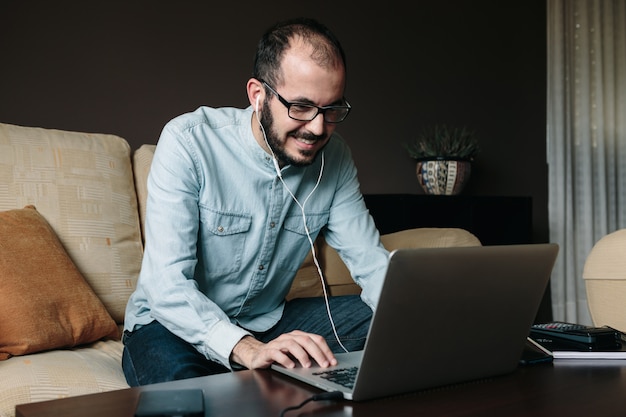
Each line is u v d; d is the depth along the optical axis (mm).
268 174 1527
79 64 2389
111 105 2453
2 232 1600
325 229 1713
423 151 3055
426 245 2119
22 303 1485
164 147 1452
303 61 1252
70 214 1851
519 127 3754
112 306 1851
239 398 908
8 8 2250
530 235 2998
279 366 1068
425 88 3348
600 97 3873
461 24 3502
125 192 2006
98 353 1572
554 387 1005
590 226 3855
